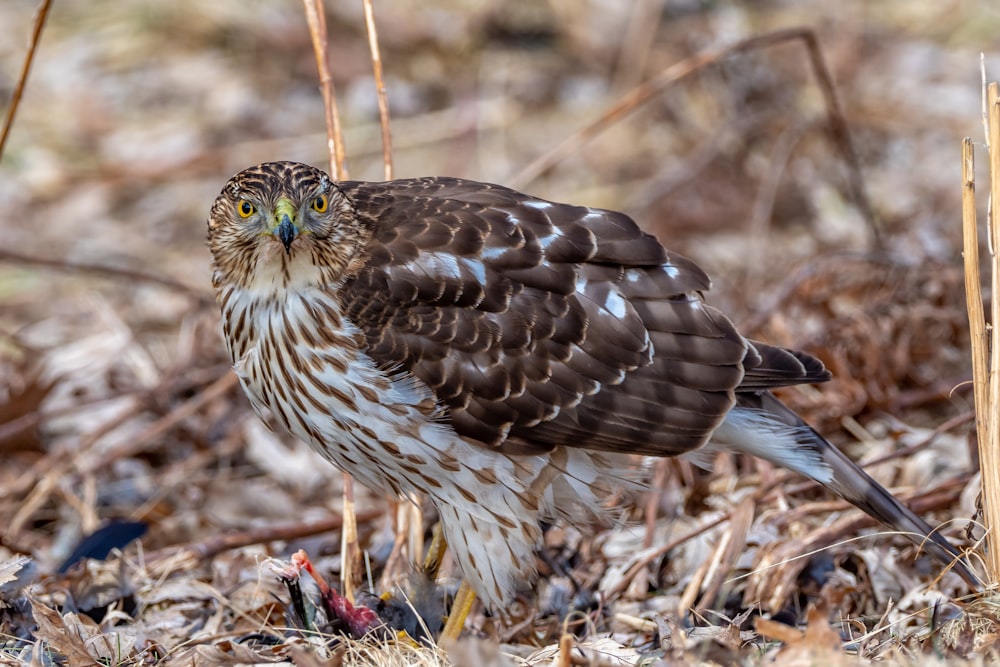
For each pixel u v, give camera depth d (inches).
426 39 803.4
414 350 336.2
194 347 540.7
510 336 337.1
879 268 526.0
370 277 338.0
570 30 809.5
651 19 788.0
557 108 765.9
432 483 350.0
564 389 339.6
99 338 581.6
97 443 520.7
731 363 343.9
